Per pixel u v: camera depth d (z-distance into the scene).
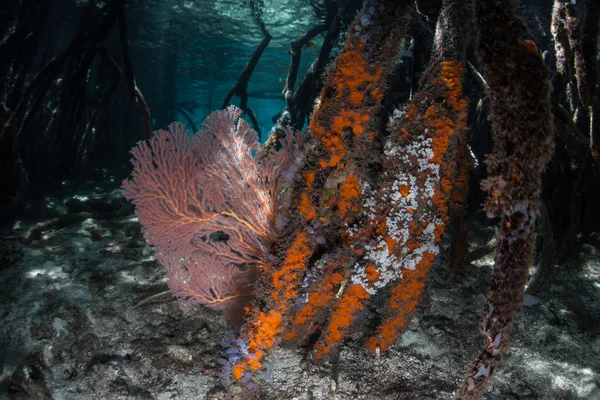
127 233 1.93
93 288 1.33
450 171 0.88
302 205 0.83
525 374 1.00
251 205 1.00
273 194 1.02
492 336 0.58
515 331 1.15
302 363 0.99
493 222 1.84
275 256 0.85
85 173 3.44
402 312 0.97
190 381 0.98
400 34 0.76
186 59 8.35
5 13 2.84
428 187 0.85
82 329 1.14
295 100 2.62
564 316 1.21
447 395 0.92
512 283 0.55
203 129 1.01
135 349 1.07
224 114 1.02
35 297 1.29
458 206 1.24
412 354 1.03
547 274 1.29
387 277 0.90
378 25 0.75
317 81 2.46
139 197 0.97
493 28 0.51
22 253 1.62
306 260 0.85
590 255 1.52
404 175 0.84
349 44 0.77
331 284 0.91
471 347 1.07
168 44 6.73
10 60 2.56
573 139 1.42
